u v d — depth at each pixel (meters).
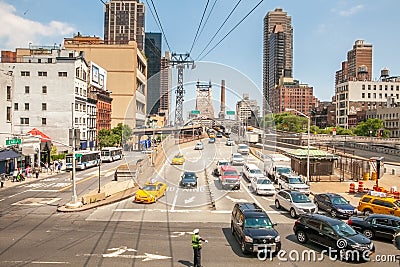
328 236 17.44
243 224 18.02
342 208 25.36
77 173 50.50
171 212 26.09
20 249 17.58
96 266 15.37
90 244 18.45
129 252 17.23
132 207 27.75
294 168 46.44
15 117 69.06
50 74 69.62
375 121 113.12
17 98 69.19
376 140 88.38
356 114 146.12
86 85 79.56
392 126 125.31
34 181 42.88
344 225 17.80
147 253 17.09
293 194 26.42
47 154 59.12
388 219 20.14
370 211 25.88
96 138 85.75
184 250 17.64
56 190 36.19
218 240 19.42
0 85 55.44
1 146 50.75
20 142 48.09
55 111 69.38
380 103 153.00
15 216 24.97
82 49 106.31
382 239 20.16
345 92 155.38
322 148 85.88
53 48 93.69
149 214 25.47
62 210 26.34
